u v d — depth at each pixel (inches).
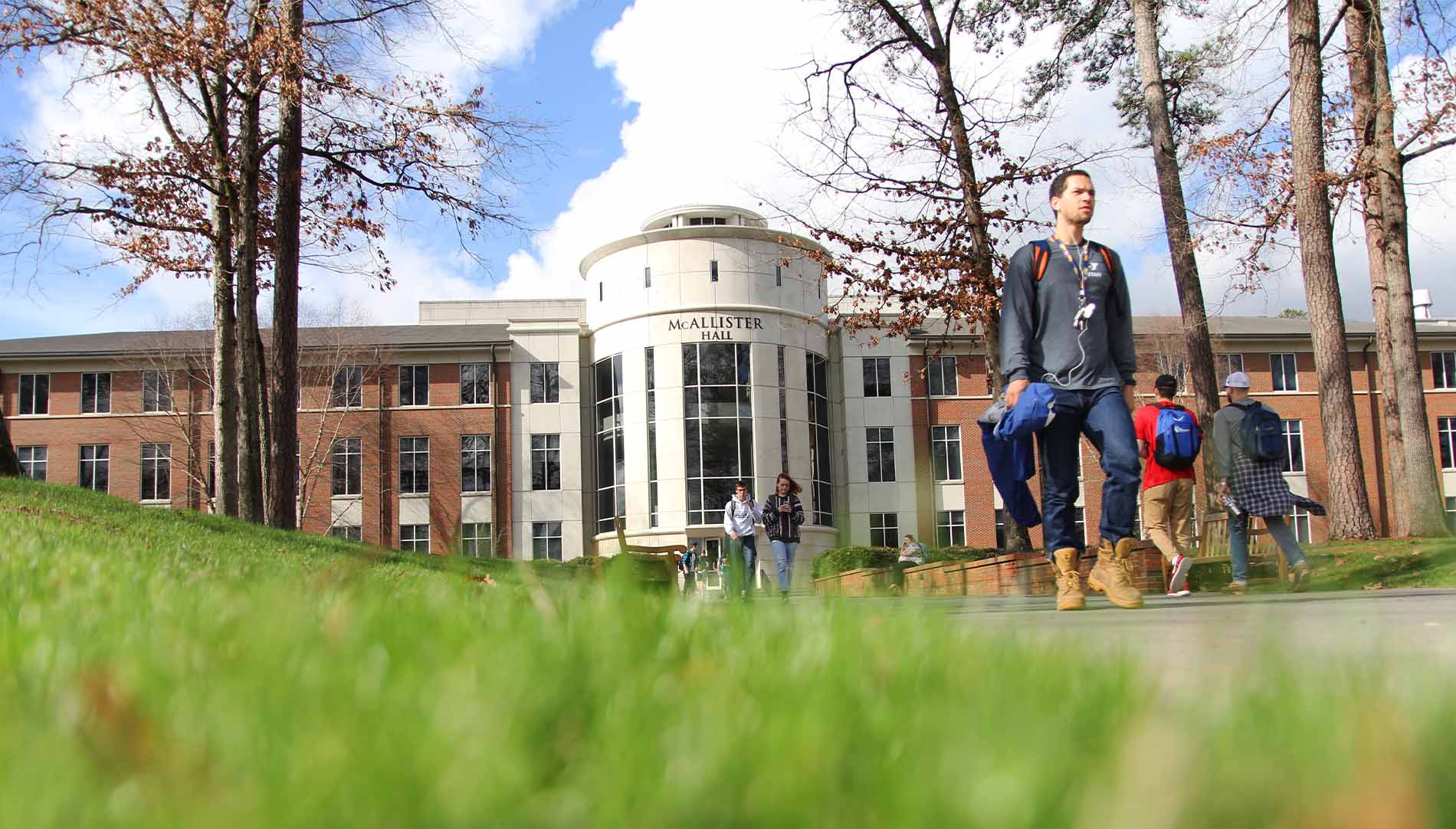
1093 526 1763.0
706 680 47.9
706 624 70.4
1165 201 746.2
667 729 37.3
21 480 497.4
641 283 1654.8
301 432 1716.3
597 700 42.3
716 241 1631.4
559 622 61.2
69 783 28.6
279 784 28.9
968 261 697.0
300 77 678.5
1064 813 28.6
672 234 1638.8
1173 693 51.6
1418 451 706.8
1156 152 750.5
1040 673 54.1
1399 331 719.1
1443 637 106.7
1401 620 151.9
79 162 712.4
